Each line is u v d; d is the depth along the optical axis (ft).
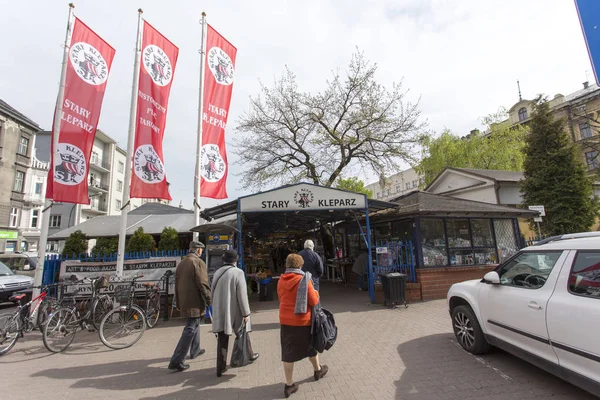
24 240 93.71
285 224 47.39
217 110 30.09
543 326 11.27
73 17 25.13
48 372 15.28
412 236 30.73
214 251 25.79
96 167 121.60
